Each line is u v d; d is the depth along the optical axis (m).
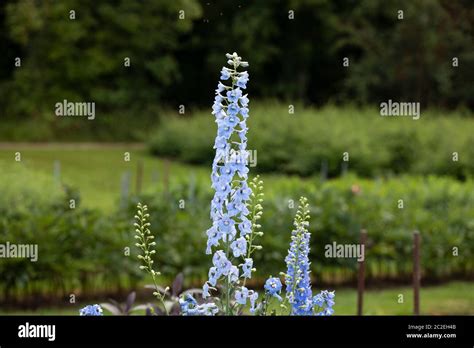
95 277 9.12
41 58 32.34
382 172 22.39
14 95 31.50
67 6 31.92
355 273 10.24
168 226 9.34
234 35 35.84
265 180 21.02
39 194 10.51
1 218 8.85
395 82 29.48
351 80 30.81
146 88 34.59
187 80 38.06
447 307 8.66
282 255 9.55
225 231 2.74
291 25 36.81
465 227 10.65
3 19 33.56
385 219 10.37
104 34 33.12
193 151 24.83
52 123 30.34
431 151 21.95
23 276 8.62
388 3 30.61
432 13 27.92
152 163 24.42
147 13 33.53
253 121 24.61
